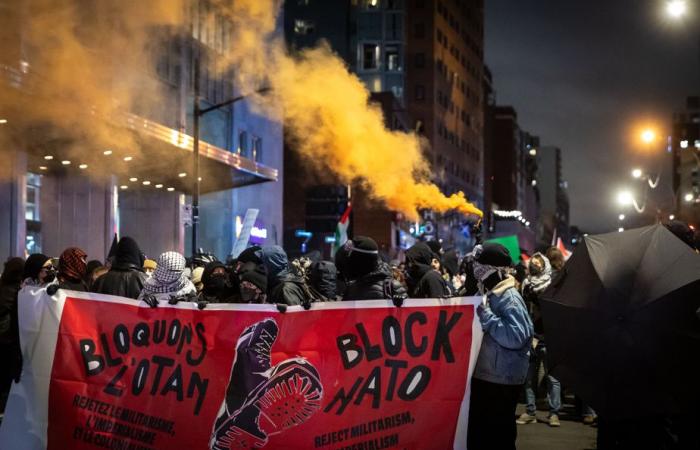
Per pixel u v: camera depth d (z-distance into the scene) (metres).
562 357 5.89
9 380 9.23
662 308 5.50
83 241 29.31
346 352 6.12
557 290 6.11
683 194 86.31
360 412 6.06
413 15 98.12
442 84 101.69
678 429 6.71
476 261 6.44
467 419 6.04
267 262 7.98
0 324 9.04
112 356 6.23
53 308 6.27
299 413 6.07
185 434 6.10
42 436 6.21
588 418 10.55
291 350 6.13
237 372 6.12
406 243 73.44
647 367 5.56
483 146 129.88
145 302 6.25
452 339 6.09
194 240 25.67
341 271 6.71
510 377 6.18
